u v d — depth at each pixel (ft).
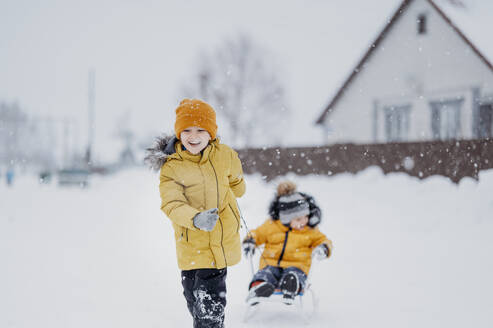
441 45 60.13
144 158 9.72
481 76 56.59
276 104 96.63
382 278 14.93
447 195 27.86
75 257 18.95
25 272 16.19
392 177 34.14
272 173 48.24
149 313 11.66
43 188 76.38
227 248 9.46
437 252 18.45
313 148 45.37
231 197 9.84
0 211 38.99
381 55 65.51
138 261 18.24
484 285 13.65
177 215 8.50
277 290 11.42
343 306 12.16
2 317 11.23
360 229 24.48
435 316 11.07
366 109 67.46
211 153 9.66
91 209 40.16
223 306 9.29
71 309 11.91
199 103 9.77
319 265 17.07
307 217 12.48
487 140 32.40
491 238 20.29
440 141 35.17
